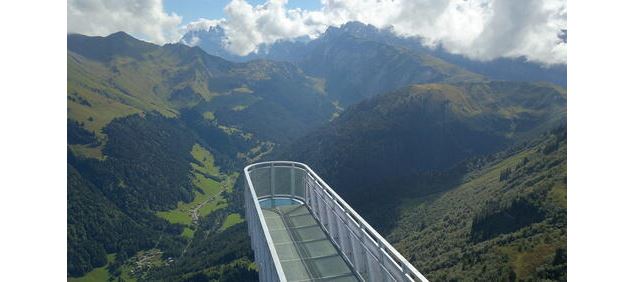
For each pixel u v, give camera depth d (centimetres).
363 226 914
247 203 1420
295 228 1316
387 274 805
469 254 9412
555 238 8375
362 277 983
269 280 894
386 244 788
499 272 7912
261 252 1035
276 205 1527
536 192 10738
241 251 14000
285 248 1187
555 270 7244
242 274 12444
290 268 1080
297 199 1542
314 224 1338
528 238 8856
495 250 8944
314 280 1020
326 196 1233
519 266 7912
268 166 1534
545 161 13425
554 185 10725
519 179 13050
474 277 8194
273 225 1341
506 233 9888
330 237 1215
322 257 1127
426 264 10019
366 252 912
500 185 13462
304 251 1166
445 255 10056
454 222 12031
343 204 1061
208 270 13138
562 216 9169
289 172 1548
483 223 10875
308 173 1460
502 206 10981
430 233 12188
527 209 10256
